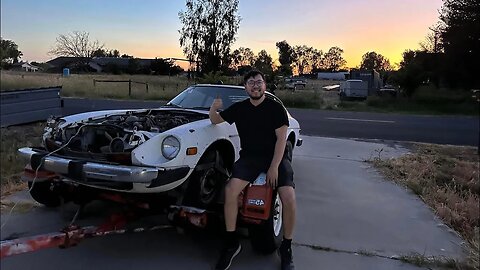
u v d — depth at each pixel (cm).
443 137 1241
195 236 400
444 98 2511
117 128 354
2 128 912
